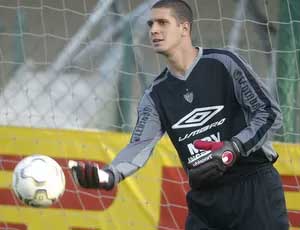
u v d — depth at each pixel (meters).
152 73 24.50
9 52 24.45
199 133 15.49
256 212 15.53
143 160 15.68
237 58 15.30
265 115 14.87
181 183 22.78
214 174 14.48
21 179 14.98
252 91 15.05
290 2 24.97
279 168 23.03
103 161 22.75
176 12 15.26
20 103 23.83
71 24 24.91
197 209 16.02
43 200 15.02
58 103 23.97
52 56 24.58
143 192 22.77
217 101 15.40
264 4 25.14
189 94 15.50
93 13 24.92
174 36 15.27
